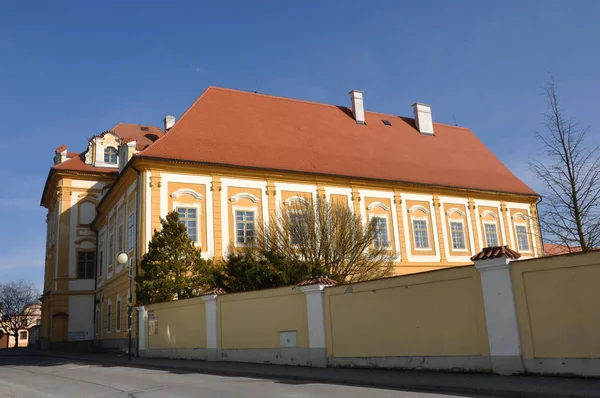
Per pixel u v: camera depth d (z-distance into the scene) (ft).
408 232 127.44
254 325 67.77
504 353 44.27
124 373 63.98
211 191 105.91
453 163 147.13
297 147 122.62
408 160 138.31
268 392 41.88
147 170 100.94
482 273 46.47
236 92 131.03
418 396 37.47
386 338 53.67
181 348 79.41
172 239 88.74
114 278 119.34
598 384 37.40
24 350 179.22
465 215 138.10
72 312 146.61
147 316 88.99
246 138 117.70
